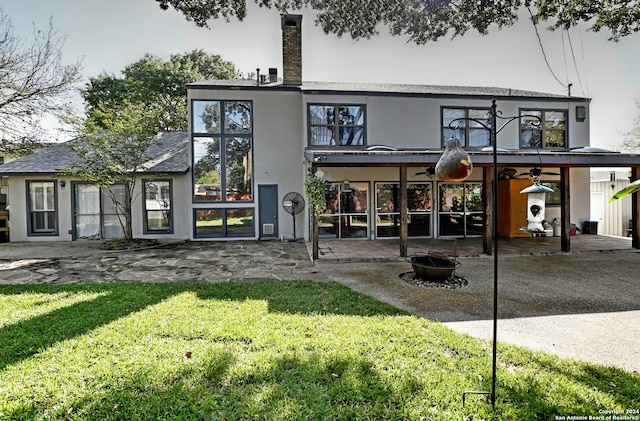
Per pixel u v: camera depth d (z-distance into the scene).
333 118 11.25
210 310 4.38
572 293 5.25
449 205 11.67
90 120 10.62
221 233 11.62
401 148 11.35
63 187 11.37
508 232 11.36
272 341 3.42
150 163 11.70
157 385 2.64
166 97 23.08
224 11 7.68
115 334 3.58
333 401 2.47
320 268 7.18
